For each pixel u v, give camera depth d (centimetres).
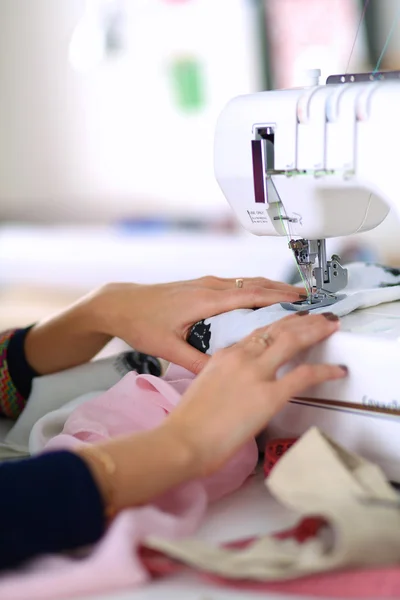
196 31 495
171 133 518
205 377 111
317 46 458
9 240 493
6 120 552
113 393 131
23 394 161
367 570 88
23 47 538
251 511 112
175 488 109
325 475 100
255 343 117
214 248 452
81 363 160
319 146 130
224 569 88
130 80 519
